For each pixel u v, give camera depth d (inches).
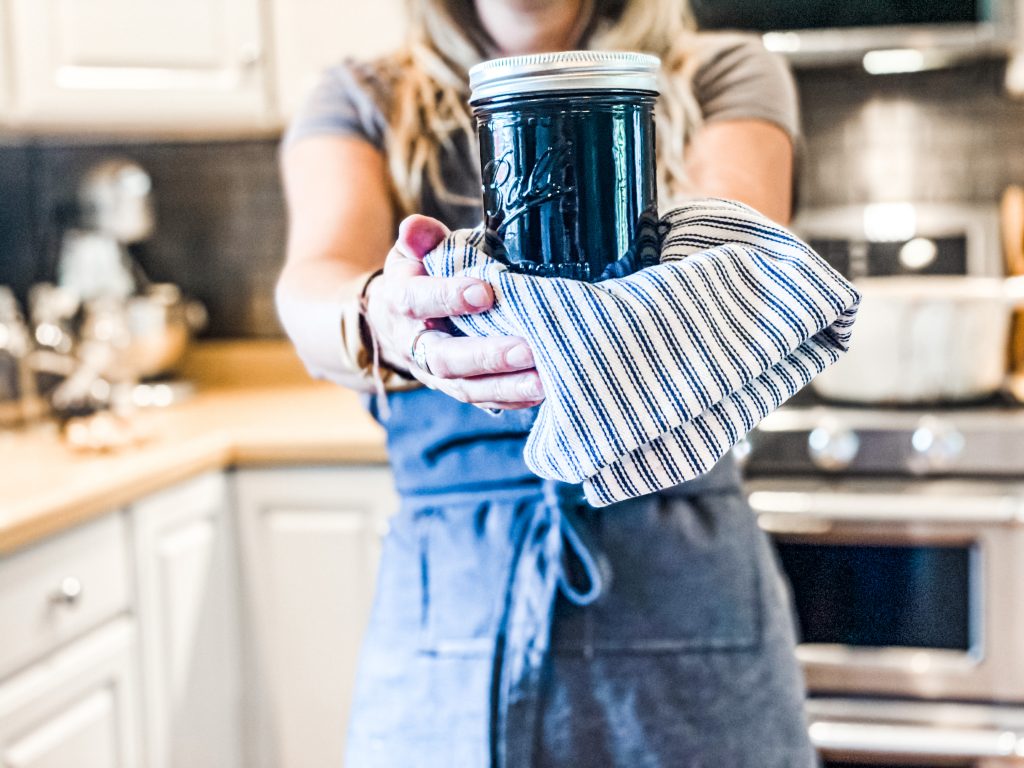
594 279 19.5
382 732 31.8
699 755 30.8
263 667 72.0
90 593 58.9
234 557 71.5
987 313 66.9
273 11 76.9
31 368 75.4
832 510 64.8
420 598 31.9
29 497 55.4
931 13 71.7
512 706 30.5
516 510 31.4
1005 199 82.5
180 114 77.5
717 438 19.2
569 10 31.5
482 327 19.6
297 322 27.8
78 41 76.4
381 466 69.3
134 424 73.1
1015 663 64.1
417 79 33.5
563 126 18.8
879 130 85.8
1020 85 79.4
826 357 20.3
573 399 18.6
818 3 72.4
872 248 84.2
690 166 30.6
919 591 65.1
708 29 73.5
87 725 59.1
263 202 91.4
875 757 65.9
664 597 31.0
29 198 92.0
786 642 32.8
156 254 92.8
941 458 64.5
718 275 19.3
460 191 33.4
